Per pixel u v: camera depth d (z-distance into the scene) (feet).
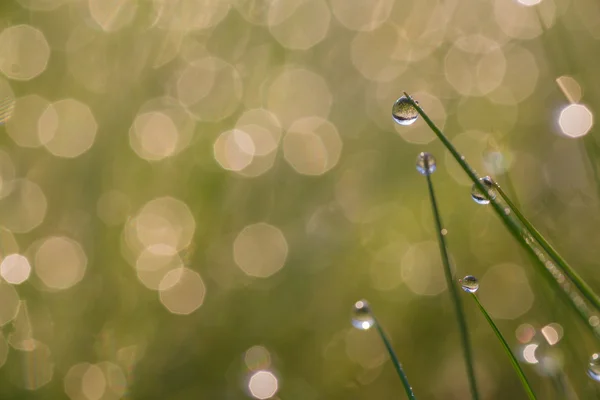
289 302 0.73
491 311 0.71
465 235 0.75
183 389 0.69
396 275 0.74
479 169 0.82
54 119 0.79
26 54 0.85
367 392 0.69
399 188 0.83
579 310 0.55
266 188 0.81
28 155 0.76
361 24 1.09
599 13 0.83
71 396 0.67
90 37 0.87
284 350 0.71
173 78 0.88
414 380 0.69
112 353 0.69
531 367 0.67
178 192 0.77
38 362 0.68
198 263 0.74
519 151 0.79
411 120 0.62
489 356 0.69
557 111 0.82
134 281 0.72
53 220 0.74
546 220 0.70
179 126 0.83
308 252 0.75
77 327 0.70
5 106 0.79
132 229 0.74
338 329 0.71
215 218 0.76
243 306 0.72
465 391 0.68
